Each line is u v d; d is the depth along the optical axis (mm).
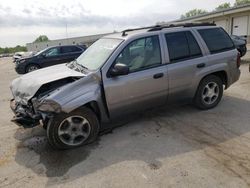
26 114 4113
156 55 4559
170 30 4793
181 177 3188
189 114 5223
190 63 4832
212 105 5434
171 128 4629
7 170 3594
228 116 5023
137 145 4082
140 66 4402
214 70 5121
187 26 5062
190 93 5008
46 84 4109
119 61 4254
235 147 3844
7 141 4520
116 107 4285
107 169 3467
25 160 3836
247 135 4203
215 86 5355
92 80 4074
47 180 3307
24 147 4262
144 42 4492
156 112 5414
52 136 3936
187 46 4883
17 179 3369
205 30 5188
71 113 3975
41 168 3592
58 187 3154
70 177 3342
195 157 3625
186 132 4438
